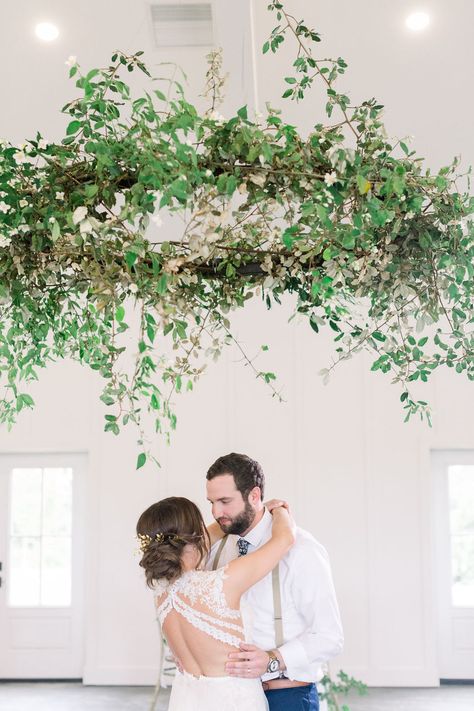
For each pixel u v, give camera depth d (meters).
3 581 8.05
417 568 7.74
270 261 2.14
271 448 7.95
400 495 7.84
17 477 8.22
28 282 2.11
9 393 8.09
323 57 4.49
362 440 7.92
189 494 7.93
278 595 2.82
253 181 1.93
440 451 8.05
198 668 2.56
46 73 4.59
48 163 1.98
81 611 8.00
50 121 5.12
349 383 8.01
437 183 1.98
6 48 4.36
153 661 7.76
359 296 2.18
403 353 2.23
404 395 2.28
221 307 2.31
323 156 2.00
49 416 8.08
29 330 2.27
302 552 2.85
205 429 7.99
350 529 7.82
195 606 2.55
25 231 1.95
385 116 5.06
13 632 7.99
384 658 7.63
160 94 1.83
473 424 7.87
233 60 4.30
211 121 1.95
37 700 7.14
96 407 8.06
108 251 2.01
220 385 8.03
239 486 2.80
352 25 4.21
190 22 4.02
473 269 2.00
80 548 8.09
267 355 8.05
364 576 7.75
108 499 7.96
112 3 3.93
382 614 7.68
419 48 4.40
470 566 7.94
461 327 2.14
